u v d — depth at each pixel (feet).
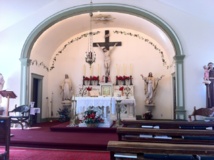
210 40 21.43
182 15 22.18
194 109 20.07
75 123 22.80
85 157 12.86
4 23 24.31
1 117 11.11
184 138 8.16
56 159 12.41
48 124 27.22
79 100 21.45
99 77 30.86
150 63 30.07
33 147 15.62
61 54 31.83
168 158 6.01
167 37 23.29
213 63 20.95
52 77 31.58
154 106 29.01
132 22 27.43
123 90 29.30
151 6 22.81
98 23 28.96
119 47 30.99
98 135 18.86
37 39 25.39
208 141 7.79
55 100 31.32
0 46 25.08
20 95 24.25
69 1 24.08
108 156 13.09
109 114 22.06
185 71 21.54
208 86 20.13
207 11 20.13
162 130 8.37
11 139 16.51
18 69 24.61
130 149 5.94
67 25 27.76
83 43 31.68
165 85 29.32
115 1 23.27
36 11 24.59
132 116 26.32
